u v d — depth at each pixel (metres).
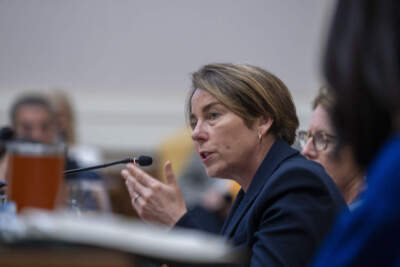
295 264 3.14
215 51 12.15
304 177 3.45
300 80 11.81
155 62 12.22
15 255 1.83
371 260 1.66
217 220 8.25
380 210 1.63
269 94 3.84
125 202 6.51
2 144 4.32
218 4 12.14
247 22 12.05
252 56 12.02
